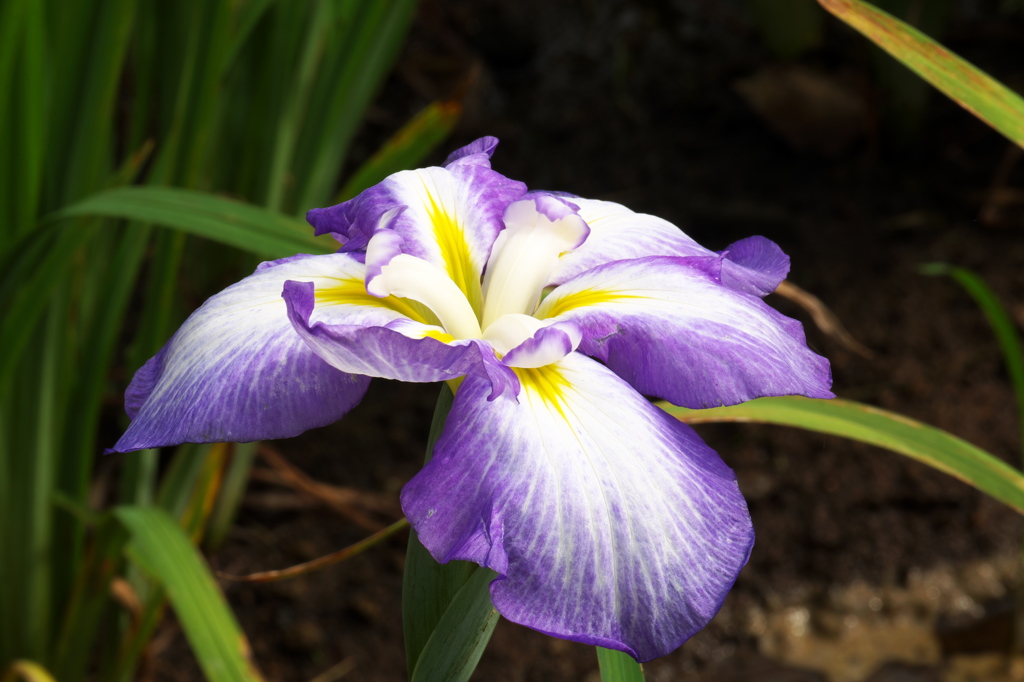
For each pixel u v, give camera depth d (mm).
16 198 727
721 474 522
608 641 491
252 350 537
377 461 1228
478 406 516
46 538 829
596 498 508
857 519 1201
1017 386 886
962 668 1060
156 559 711
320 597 1083
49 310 770
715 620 1110
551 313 567
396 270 546
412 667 557
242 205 693
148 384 558
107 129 782
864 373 1317
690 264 567
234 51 852
